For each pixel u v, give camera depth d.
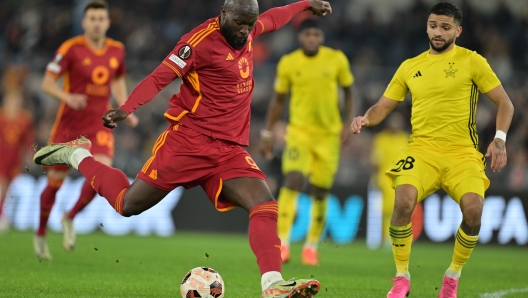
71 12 78.81
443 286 21.38
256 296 22.27
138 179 19.55
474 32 77.81
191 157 19.17
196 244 44.19
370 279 27.89
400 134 52.88
